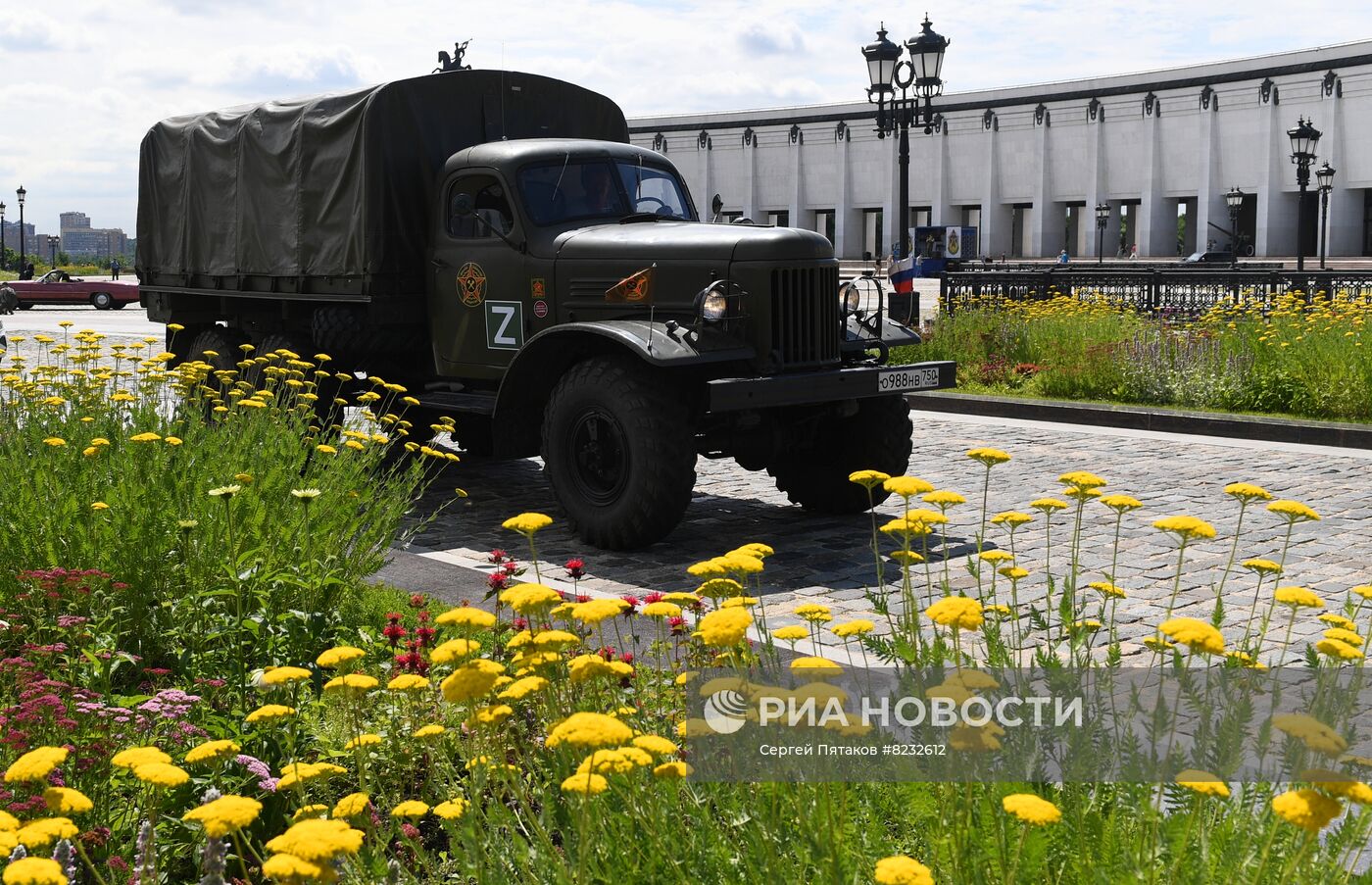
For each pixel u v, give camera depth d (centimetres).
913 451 1095
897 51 1823
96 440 527
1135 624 566
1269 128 6900
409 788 343
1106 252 7650
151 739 328
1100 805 235
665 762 238
